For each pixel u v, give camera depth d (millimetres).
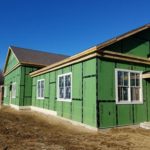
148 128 10625
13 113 18469
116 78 10680
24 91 22016
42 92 18891
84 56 11016
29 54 25703
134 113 11133
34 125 11695
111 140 8008
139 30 11844
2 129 9656
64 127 11242
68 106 13078
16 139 7797
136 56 11500
